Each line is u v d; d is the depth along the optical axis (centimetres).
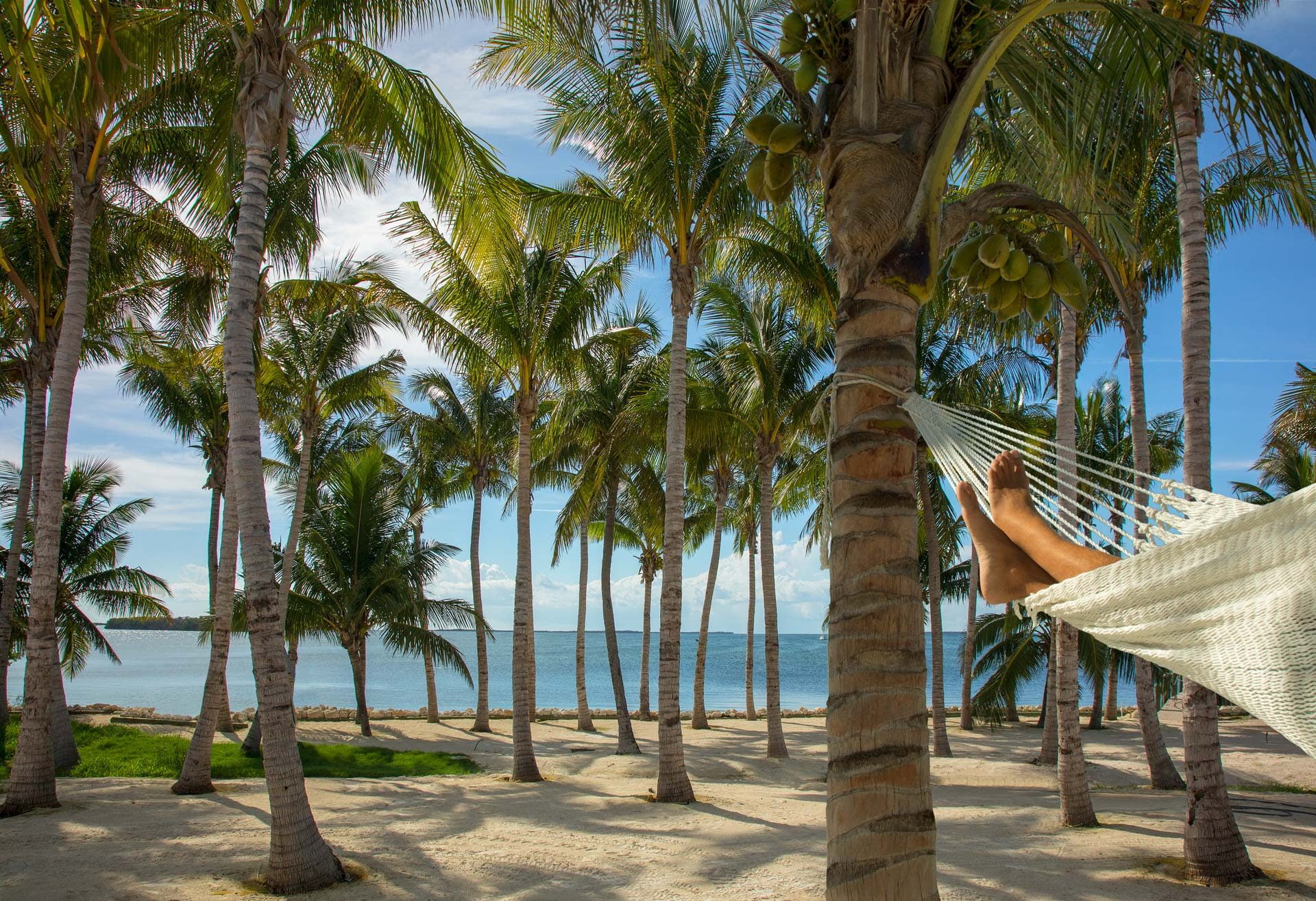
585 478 2342
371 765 2236
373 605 2642
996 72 471
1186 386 1038
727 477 2984
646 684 3431
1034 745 2692
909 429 365
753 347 2016
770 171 414
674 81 1364
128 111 1350
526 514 1962
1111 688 3525
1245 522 150
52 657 1408
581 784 1867
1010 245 393
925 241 366
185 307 1959
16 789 1378
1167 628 153
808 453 2669
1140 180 1253
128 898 963
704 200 1488
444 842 1259
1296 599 138
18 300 1862
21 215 1625
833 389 379
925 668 360
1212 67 419
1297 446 2642
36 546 1390
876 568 356
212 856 1134
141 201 1689
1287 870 1060
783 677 8900
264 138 988
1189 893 994
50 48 1147
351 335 2252
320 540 2588
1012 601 207
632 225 1536
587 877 1099
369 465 2627
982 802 1747
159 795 1564
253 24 995
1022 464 238
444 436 2966
